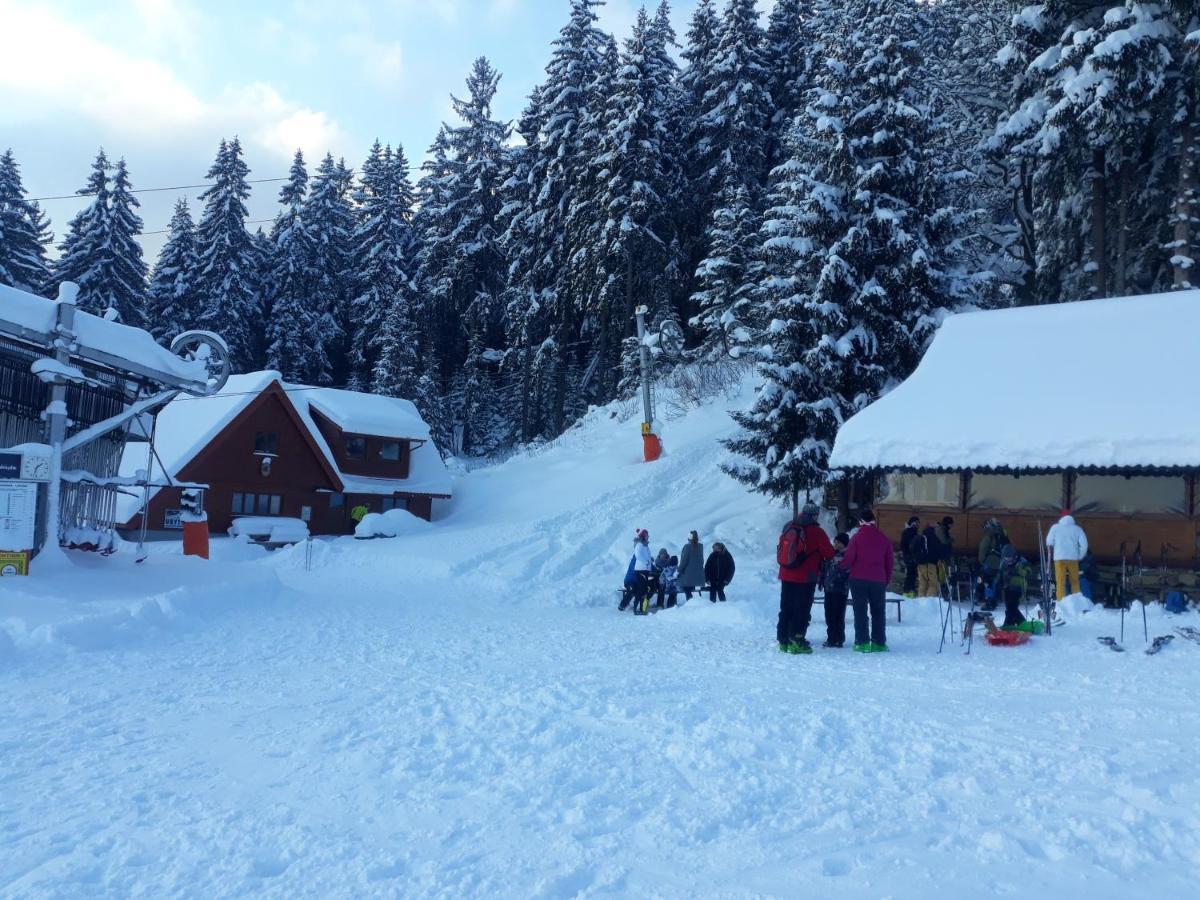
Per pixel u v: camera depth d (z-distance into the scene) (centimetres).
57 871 452
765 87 4841
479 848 486
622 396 4528
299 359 5778
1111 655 1070
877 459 1967
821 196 2434
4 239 5316
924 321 2364
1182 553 1769
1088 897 407
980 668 1004
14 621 1184
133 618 1302
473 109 5531
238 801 567
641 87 4300
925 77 3331
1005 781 579
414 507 3884
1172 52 2505
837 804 543
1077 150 2705
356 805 560
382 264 5962
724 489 3033
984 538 1656
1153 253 2872
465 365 5650
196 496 2520
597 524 2922
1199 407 1720
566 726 751
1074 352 2033
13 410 1677
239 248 5934
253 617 1565
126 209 5453
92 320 1681
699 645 1284
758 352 2528
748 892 423
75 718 797
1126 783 562
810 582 1181
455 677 1012
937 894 414
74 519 1852
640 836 500
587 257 4491
